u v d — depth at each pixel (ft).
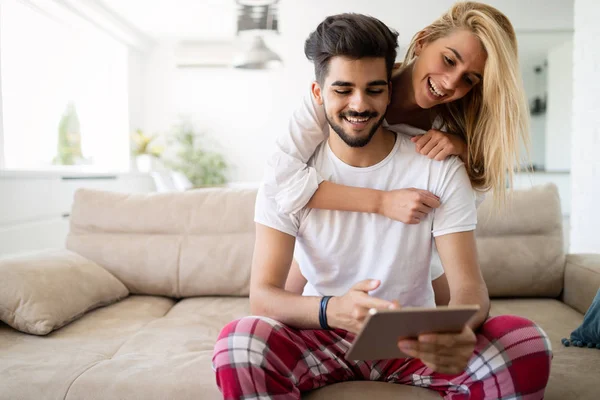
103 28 17.95
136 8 17.58
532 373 3.30
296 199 3.91
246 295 6.64
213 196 6.98
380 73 3.64
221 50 20.47
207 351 4.63
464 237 3.95
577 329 4.87
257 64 14.67
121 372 4.12
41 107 14.32
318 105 4.29
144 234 6.86
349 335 4.00
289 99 22.63
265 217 4.09
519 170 4.09
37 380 4.06
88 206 6.98
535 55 20.62
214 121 22.97
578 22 9.43
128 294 6.77
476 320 3.51
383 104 3.75
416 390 3.82
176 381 3.96
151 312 6.07
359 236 4.07
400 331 2.87
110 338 5.10
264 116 22.80
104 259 6.72
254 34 13.06
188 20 19.31
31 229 10.07
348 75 3.60
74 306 5.55
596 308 4.71
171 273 6.63
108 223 6.90
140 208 6.93
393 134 4.33
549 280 6.38
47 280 5.50
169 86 22.81
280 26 20.65
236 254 6.59
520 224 6.50
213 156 22.45
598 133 8.63
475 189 4.32
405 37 19.94
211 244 6.66
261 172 23.02
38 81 14.19
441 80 3.87
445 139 4.09
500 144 3.93
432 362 3.09
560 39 20.45
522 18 19.71
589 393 3.80
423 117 4.51
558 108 20.88
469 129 4.19
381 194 3.91
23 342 4.93
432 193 3.96
